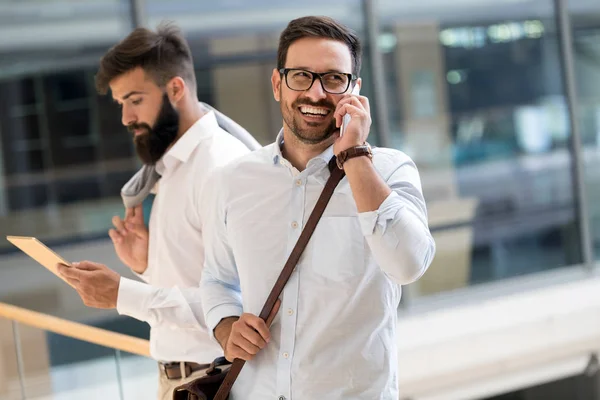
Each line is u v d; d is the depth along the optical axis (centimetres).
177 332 253
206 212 245
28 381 347
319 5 607
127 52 253
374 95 624
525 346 598
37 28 560
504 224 657
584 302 627
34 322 339
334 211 195
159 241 259
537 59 657
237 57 591
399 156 200
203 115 266
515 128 654
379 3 620
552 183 668
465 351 583
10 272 585
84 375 339
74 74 652
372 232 182
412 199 195
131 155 658
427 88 632
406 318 629
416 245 184
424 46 630
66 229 646
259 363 199
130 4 573
